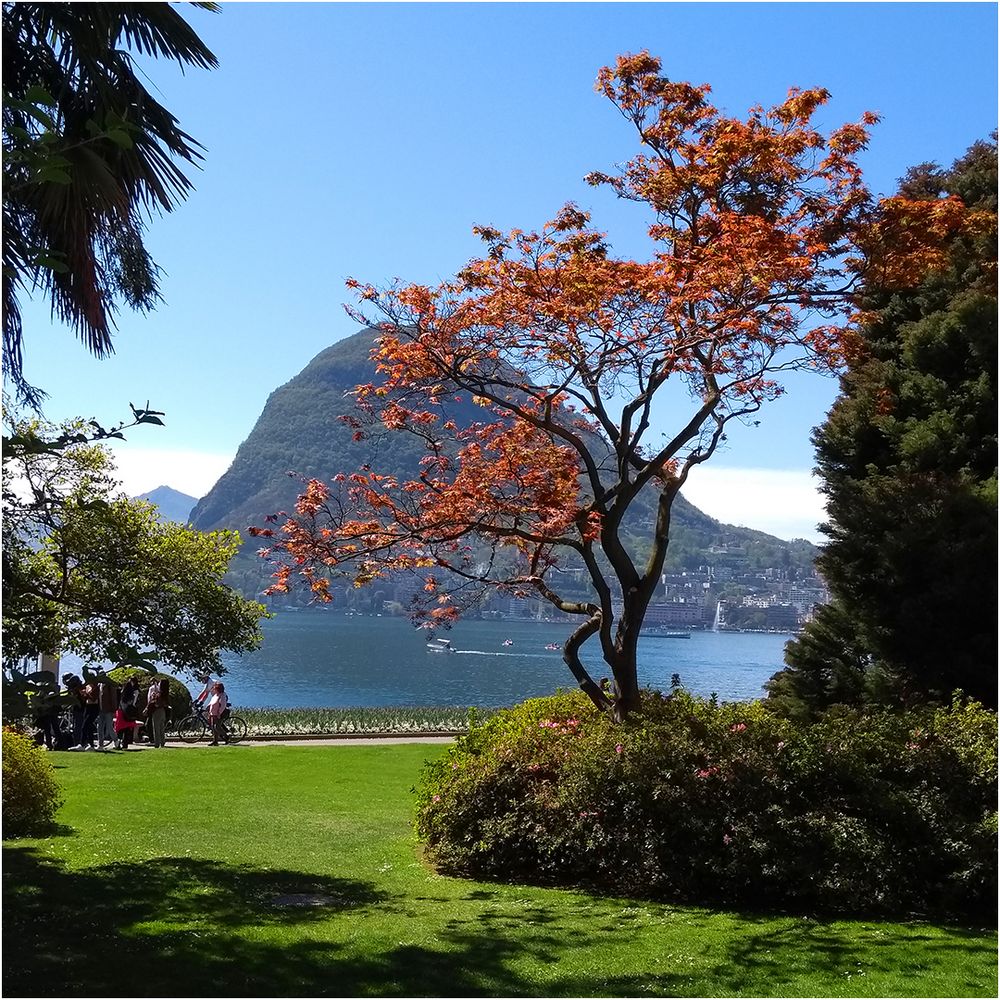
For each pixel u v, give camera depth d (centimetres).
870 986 607
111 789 1347
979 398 1513
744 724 956
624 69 1135
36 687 343
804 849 833
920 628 1457
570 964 645
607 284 983
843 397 1716
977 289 1498
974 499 1438
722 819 860
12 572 689
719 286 977
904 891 814
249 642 892
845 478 1638
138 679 2105
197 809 1225
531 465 1180
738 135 1073
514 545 1220
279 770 1570
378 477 1137
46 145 350
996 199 1573
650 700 1100
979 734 907
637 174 1166
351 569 1113
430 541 1100
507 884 909
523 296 1002
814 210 1079
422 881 909
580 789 917
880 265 1048
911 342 1594
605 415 1100
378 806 1292
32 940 630
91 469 798
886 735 913
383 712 2492
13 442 349
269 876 894
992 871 806
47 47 752
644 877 873
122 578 809
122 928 676
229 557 927
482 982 602
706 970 637
